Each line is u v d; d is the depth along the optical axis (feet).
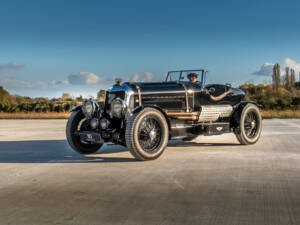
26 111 82.43
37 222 7.75
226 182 11.23
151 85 18.78
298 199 9.27
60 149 20.47
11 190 10.60
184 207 8.67
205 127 19.51
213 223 7.54
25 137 27.94
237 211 8.32
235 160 15.43
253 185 10.80
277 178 11.74
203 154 17.42
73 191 10.38
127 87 17.75
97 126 17.28
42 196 9.87
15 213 8.39
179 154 17.54
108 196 9.78
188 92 19.17
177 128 18.58
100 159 16.56
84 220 7.83
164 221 7.69
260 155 16.84
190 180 11.59
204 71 20.68
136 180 11.72
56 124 47.52
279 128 33.96
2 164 15.30
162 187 10.70
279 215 8.02
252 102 21.49
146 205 8.87
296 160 15.31
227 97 21.03
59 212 8.42
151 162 15.37
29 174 12.98
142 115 15.62
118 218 7.93
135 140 15.34
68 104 82.64
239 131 20.59
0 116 75.46
